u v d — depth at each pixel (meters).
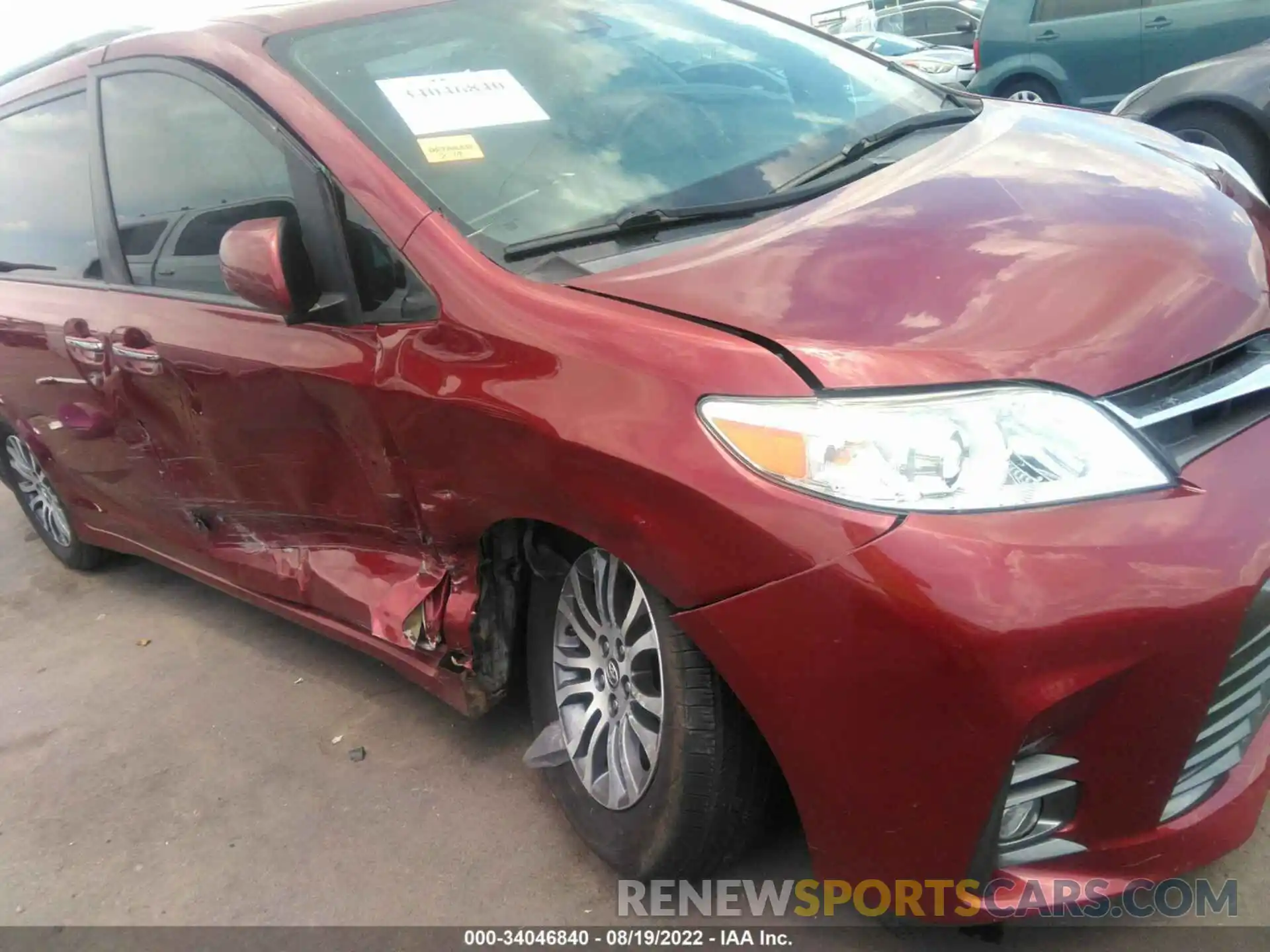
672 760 1.94
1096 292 1.83
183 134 2.79
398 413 2.21
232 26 2.78
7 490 5.79
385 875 2.45
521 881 2.35
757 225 2.19
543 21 2.84
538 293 2.04
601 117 2.57
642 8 3.06
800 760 1.74
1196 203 2.19
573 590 2.27
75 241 3.37
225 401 2.69
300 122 2.42
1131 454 1.64
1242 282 1.98
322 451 2.54
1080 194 2.17
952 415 1.62
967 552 1.54
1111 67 8.02
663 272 2.01
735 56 2.96
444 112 2.45
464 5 2.82
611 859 2.22
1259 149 5.58
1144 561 1.56
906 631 1.56
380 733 2.98
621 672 2.14
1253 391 1.80
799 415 1.65
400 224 2.23
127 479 3.47
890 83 3.05
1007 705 1.54
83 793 2.98
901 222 2.06
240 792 2.85
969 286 1.83
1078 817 1.71
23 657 3.88
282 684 3.35
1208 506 1.62
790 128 2.67
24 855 2.77
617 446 1.79
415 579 2.52
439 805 2.65
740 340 1.77
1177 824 1.79
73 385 3.34
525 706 2.96
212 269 2.77
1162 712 1.61
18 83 3.76
